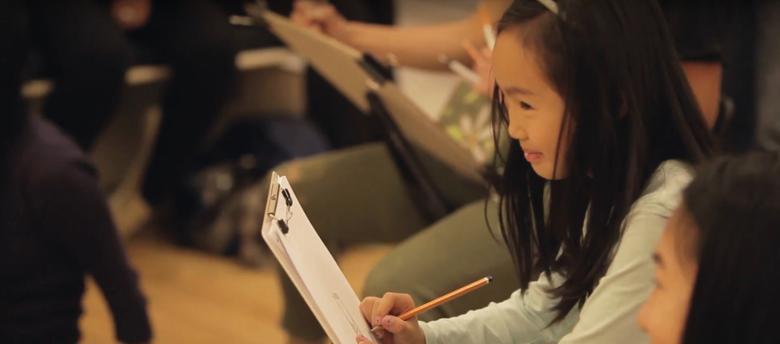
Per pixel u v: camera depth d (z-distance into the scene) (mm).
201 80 2850
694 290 779
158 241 2951
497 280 1468
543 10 1044
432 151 1702
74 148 1590
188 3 2873
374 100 1643
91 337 2387
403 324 1122
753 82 2494
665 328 824
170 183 2959
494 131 1195
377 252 2789
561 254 1178
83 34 2633
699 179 805
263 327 2439
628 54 1033
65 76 2619
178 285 2672
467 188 1788
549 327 1224
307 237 1098
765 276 744
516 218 1210
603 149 1053
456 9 3143
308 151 2965
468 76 1842
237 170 2932
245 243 2793
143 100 3002
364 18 2660
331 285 1080
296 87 3295
